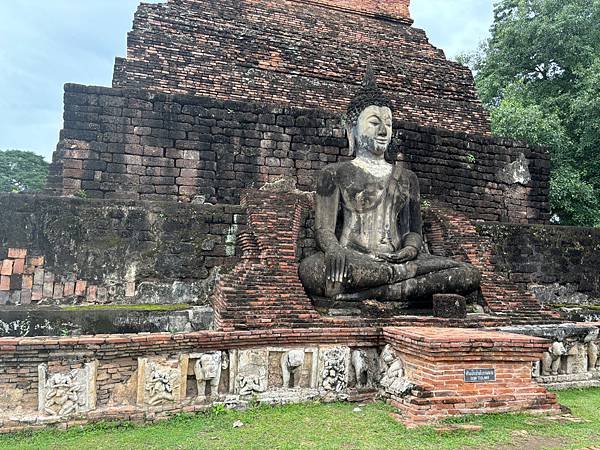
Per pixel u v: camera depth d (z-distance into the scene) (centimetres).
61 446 531
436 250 1012
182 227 865
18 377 595
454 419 586
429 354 604
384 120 891
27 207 793
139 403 627
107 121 935
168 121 968
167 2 1255
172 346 644
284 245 843
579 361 823
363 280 796
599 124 1648
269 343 688
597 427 579
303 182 1038
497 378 625
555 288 1104
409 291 819
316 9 1477
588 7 1867
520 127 1691
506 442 525
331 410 647
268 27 1328
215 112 997
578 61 1908
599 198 1750
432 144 1152
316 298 818
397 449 505
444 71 1490
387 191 878
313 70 1314
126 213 841
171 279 848
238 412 645
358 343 720
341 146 1062
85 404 604
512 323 840
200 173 981
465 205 1173
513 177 1227
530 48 1994
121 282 823
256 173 1013
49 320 707
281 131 1033
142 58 1153
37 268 786
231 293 742
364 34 1478
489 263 970
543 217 1248
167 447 520
